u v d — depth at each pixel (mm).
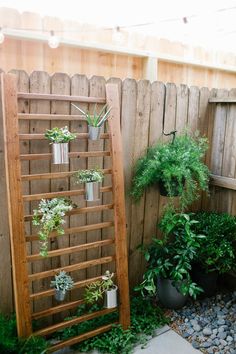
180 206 2814
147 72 2916
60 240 2246
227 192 2850
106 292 2195
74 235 2303
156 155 2420
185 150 2451
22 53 2395
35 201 2100
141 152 2508
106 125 2250
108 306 2205
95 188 2053
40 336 1986
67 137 1914
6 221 2018
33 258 1948
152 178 2445
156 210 2695
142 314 2445
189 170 2379
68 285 2045
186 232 2438
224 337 2250
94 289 2295
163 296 2520
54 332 2217
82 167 2244
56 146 1904
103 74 2781
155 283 2691
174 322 2418
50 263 2236
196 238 2516
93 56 2697
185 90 2645
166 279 2467
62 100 2020
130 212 2549
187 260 2377
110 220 2451
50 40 2186
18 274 1891
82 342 2164
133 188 2508
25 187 2051
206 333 2279
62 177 2035
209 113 2857
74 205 2088
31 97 1888
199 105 2768
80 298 2410
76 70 2645
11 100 1790
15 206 1853
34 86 1966
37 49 2447
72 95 2100
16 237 1869
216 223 2643
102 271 2488
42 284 2219
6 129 1788
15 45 2357
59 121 2090
